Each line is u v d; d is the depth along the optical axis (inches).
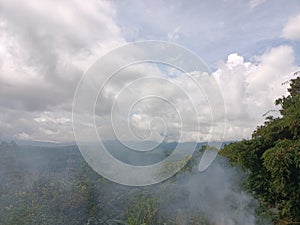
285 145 185.5
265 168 213.6
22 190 181.0
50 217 159.2
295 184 176.1
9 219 150.5
